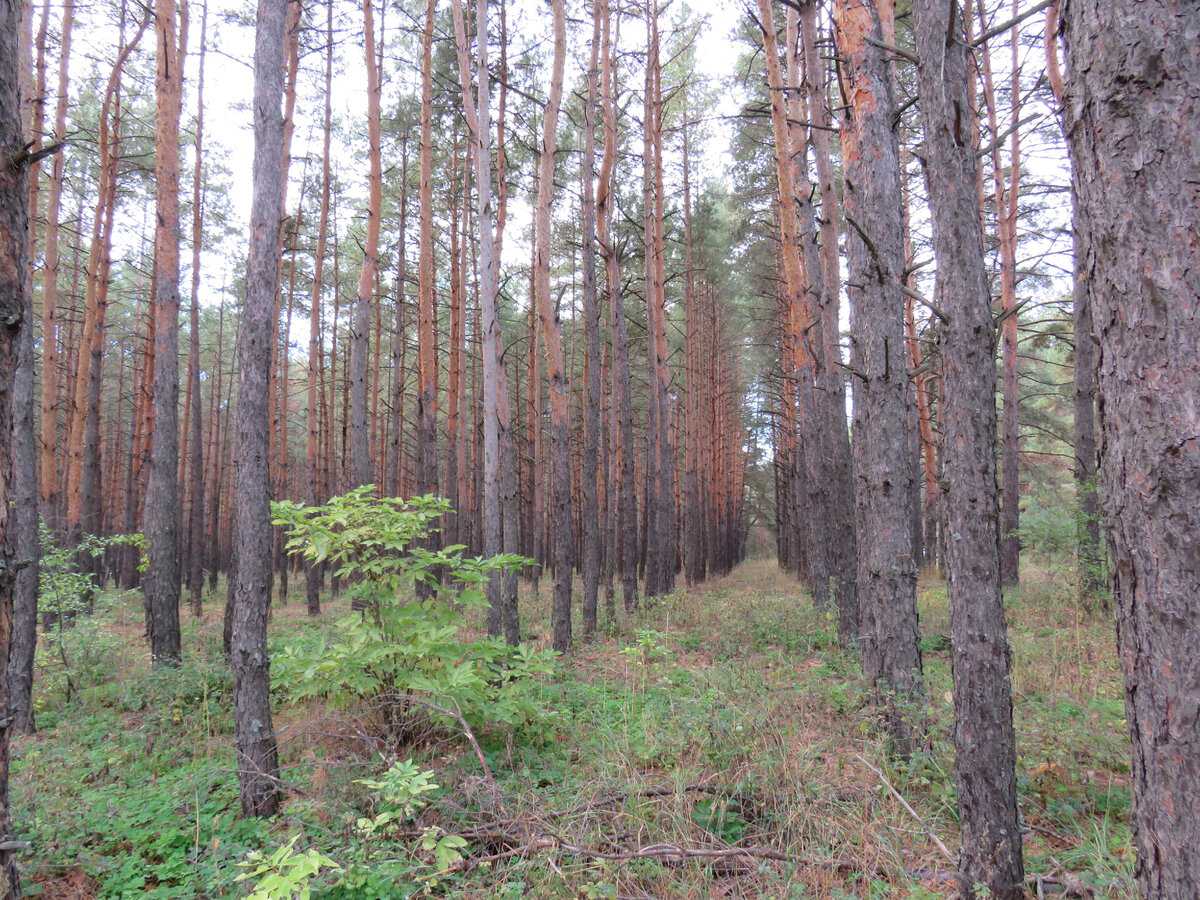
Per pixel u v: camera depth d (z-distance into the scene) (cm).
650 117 1427
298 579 2503
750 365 2945
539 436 2212
